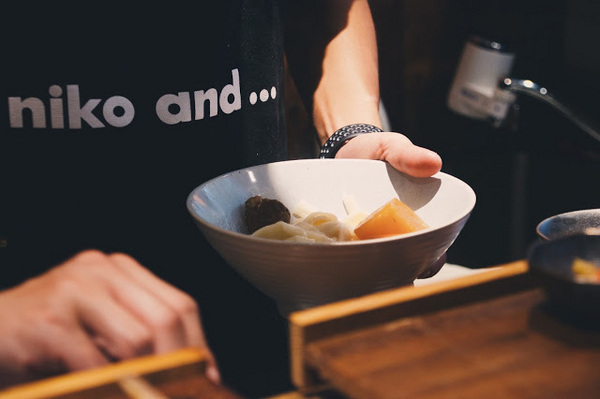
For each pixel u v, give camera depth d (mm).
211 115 1163
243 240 778
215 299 1087
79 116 1066
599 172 2025
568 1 2787
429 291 587
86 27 1034
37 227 1108
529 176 2117
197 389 512
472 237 1990
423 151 1011
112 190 1108
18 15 1014
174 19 1078
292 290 812
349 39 1459
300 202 1056
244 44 1189
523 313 582
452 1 2951
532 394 482
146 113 1099
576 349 531
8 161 1079
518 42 2971
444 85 3055
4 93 1047
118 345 659
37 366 662
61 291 699
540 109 2898
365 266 772
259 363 630
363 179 1066
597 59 2729
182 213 1161
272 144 1296
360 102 1391
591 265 638
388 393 484
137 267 755
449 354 525
